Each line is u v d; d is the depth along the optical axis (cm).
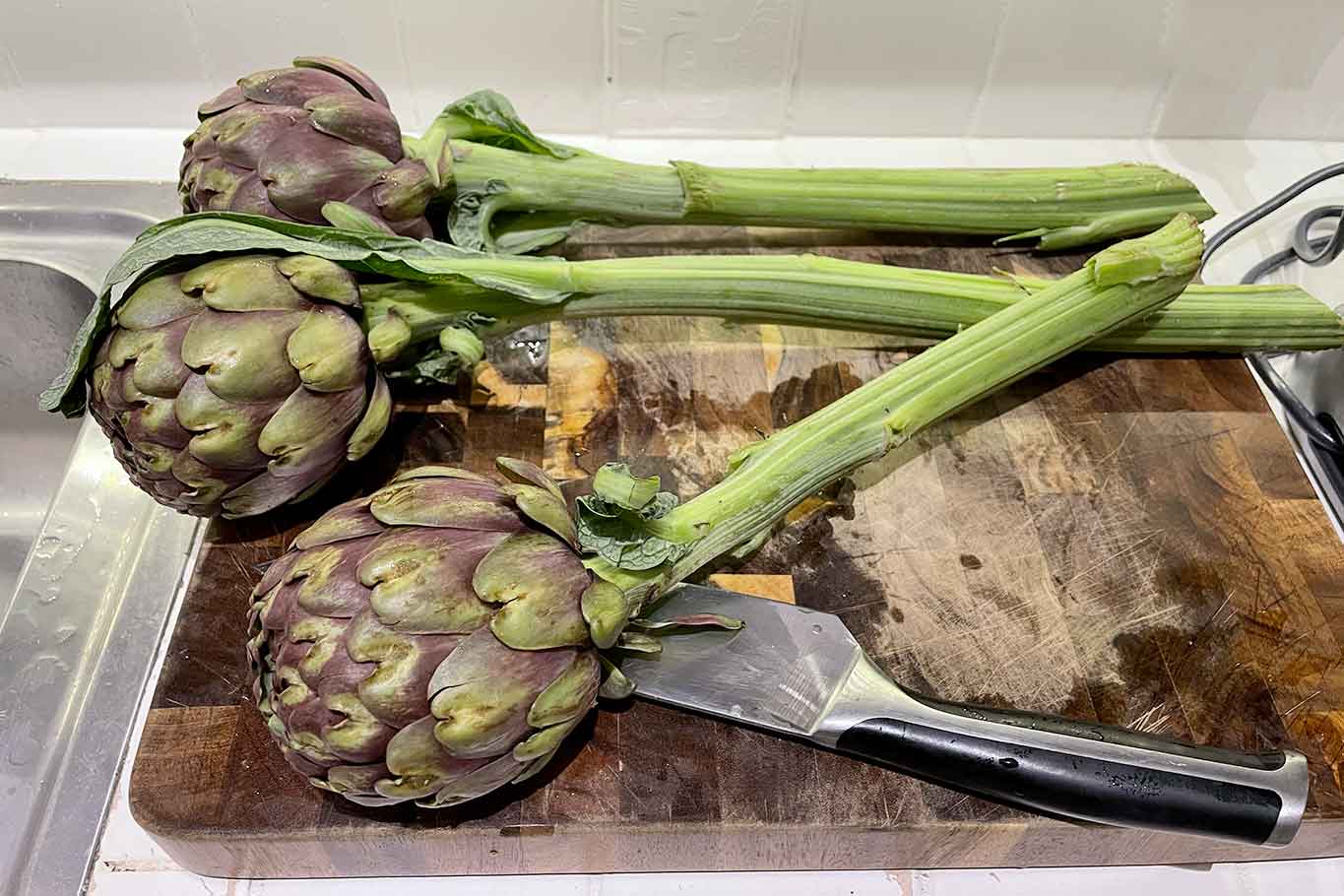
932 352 42
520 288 42
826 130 63
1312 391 51
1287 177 61
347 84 44
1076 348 45
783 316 46
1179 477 45
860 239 54
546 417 46
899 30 59
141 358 36
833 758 38
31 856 38
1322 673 40
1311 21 58
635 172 49
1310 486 45
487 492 34
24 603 42
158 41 58
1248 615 42
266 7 57
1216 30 59
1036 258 54
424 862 37
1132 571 43
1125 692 40
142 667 41
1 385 56
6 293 53
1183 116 63
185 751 37
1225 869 39
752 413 47
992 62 60
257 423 37
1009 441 46
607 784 37
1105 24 59
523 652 32
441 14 58
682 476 45
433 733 31
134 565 43
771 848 37
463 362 42
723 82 61
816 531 43
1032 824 37
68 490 45
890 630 41
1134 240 44
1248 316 48
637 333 49
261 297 37
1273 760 36
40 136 60
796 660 38
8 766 39
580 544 35
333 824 36
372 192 42
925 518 44
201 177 42
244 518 43
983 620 41
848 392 48
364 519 34
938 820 37
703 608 39
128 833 38
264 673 35
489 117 47
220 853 36
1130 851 38
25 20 56
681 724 38
